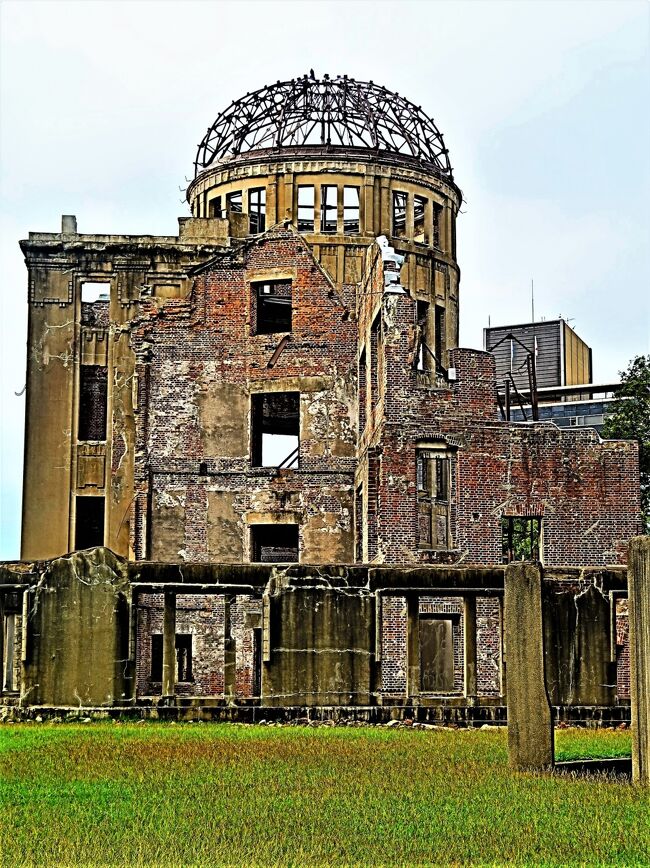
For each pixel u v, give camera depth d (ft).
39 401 140.05
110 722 88.12
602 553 115.65
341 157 156.56
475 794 55.06
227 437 134.21
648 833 47.32
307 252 134.82
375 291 119.65
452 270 163.94
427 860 43.27
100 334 142.51
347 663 91.15
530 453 115.96
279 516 131.75
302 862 42.78
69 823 49.01
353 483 131.75
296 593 91.71
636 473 116.78
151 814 50.60
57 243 141.28
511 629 63.82
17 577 92.58
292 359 133.90
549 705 62.85
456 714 89.20
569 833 47.32
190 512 133.39
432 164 163.12
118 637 90.99
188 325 136.15
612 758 67.31
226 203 159.94
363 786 57.00
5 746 71.26
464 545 113.29
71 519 138.00
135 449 135.54
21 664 91.50
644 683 57.67
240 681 126.41
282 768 62.54
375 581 92.02
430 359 157.58
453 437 114.11
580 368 243.81
